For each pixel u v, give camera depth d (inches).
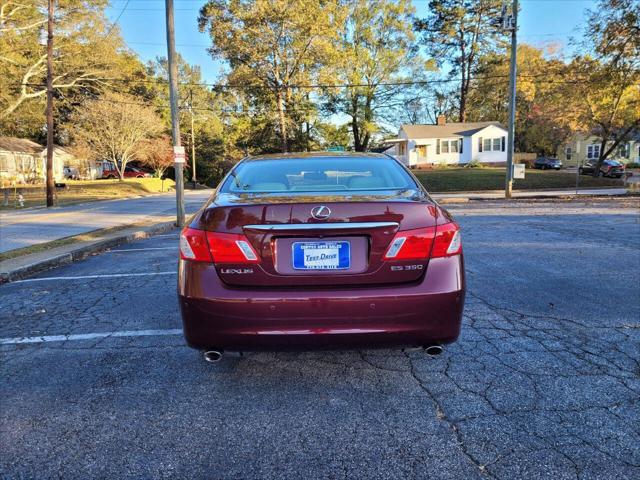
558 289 210.1
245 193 123.3
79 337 159.2
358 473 87.7
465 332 157.5
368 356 140.0
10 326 171.8
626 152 2139.5
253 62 1448.1
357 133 1925.4
